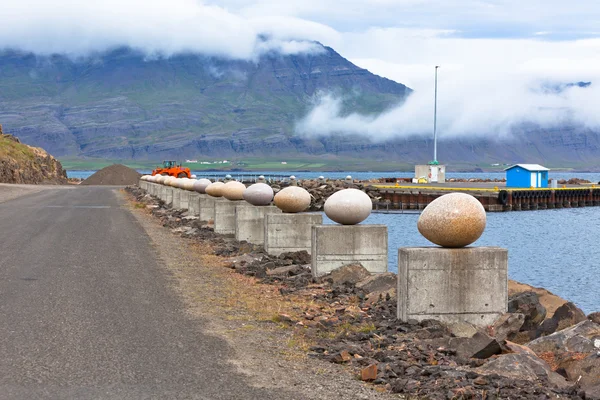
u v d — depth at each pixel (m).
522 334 11.34
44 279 14.57
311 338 10.20
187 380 7.77
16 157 110.69
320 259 16.12
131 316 11.15
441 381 7.92
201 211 30.28
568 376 8.62
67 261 17.48
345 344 9.76
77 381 7.60
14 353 8.68
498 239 53.03
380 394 7.58
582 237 54.34
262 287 15.05
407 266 11.38
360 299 13.82
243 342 9.74
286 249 19.89
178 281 15.11
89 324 10.44
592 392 7.65
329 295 14.21
